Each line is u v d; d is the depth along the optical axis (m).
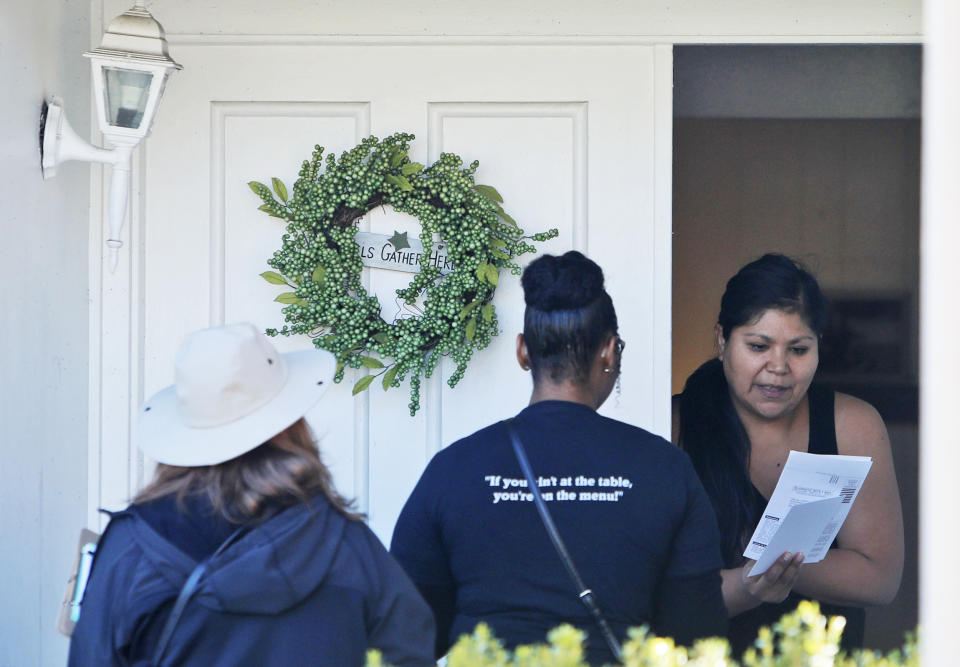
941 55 2.56
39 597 5.61
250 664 3.25
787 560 5.10
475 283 6.17
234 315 6.37
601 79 6.34
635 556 3.87
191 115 6.35
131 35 5.37
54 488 5.81
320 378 3.73
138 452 6.29
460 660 3.29
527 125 6.37
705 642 3.51
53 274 5.74
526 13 6.32
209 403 3.50
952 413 2.54
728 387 6.40
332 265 6.19
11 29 5.12
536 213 6.35
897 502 6.35
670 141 6.32
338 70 6.36
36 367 5.51
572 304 4.07
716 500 6.31
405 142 6.28
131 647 3.26
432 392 6.36
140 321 6.32
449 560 3.99
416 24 6.33
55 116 5.54
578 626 3.81
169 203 6.35
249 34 6.33
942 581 2.55
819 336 6.36
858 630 6.28
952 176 2.55
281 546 3.29
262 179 6.37
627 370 6.32
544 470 3.94
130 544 3.34
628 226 6.34
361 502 6.34
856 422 6.38
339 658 3.33
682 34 6.31
